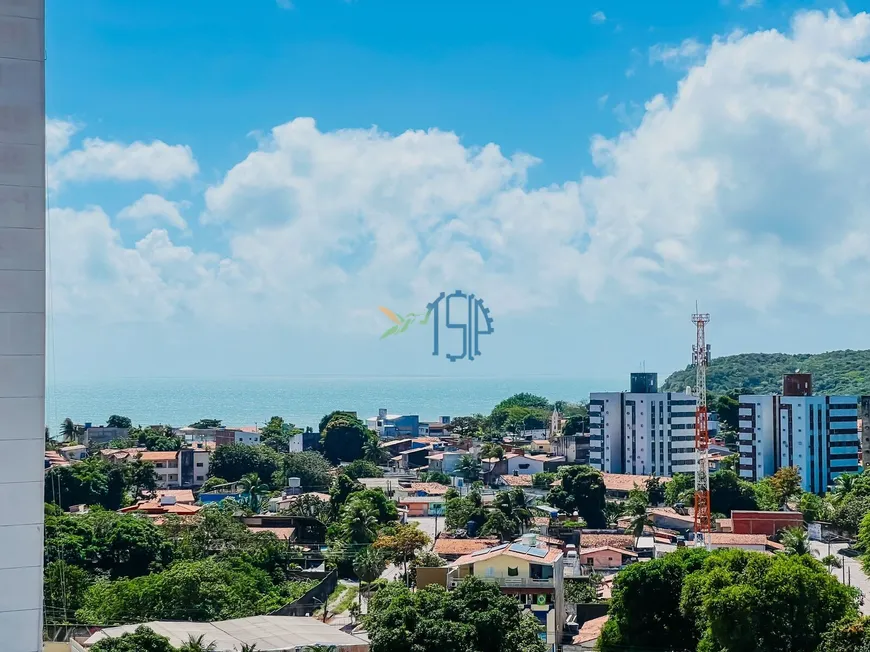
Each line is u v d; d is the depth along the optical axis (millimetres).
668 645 87188
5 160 45188
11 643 45500
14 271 45375
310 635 87875
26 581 45750
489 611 73000
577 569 134500
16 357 45469
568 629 109688
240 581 116625
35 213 45625
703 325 144250
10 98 45219
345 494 186875
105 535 131500
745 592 75375
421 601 74625
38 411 45812
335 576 136000
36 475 45875
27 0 45469
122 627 90625
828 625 74875
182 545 136250
